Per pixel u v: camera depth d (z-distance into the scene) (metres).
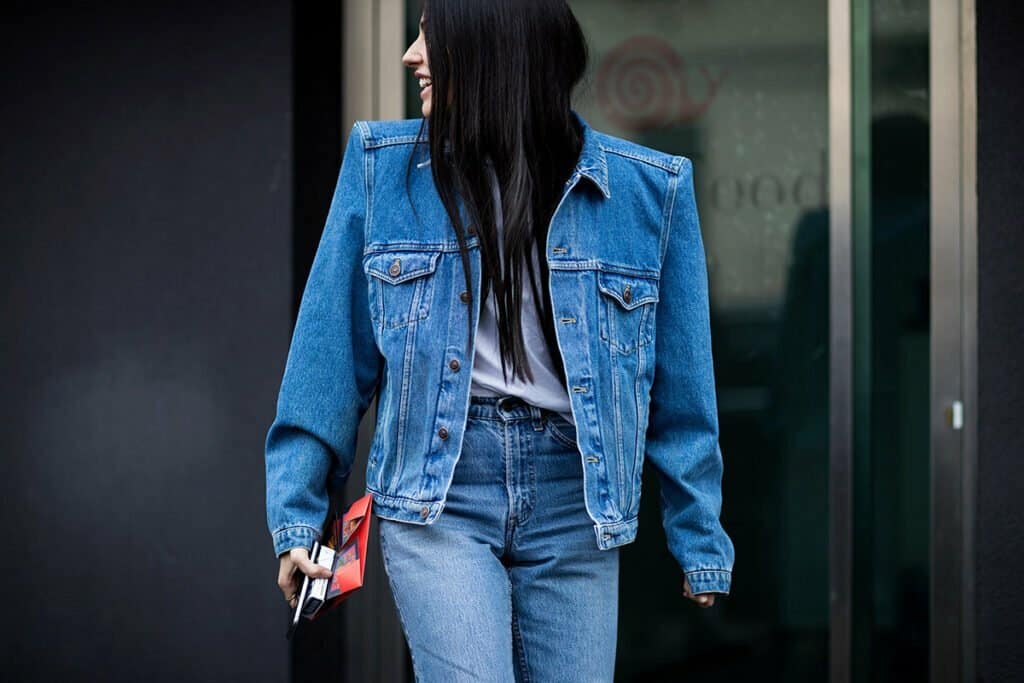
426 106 4.07
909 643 7.27
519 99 3.98
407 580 3.96
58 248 7.40
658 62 7.48
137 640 7.33
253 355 7.25
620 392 4.08
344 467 4.23
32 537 7.41
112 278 7.36
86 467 7.38
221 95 7.28
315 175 7.48
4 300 7.44
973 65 7.14
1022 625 6.88
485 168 4.01
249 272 7.26
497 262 3.95
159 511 7.32
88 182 7.38
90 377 7.38
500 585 3.95
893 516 7.27
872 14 7.30
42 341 7.41
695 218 4.29
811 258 7.35
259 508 7.25
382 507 4.05
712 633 7.47
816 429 7.36
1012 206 6.91
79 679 7.38
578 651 4.05
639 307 4.14
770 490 7.40
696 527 4.25
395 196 4.11
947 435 7.17
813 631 7.37
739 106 7.42
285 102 7.24
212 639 7.28
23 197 7.42
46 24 7.39
